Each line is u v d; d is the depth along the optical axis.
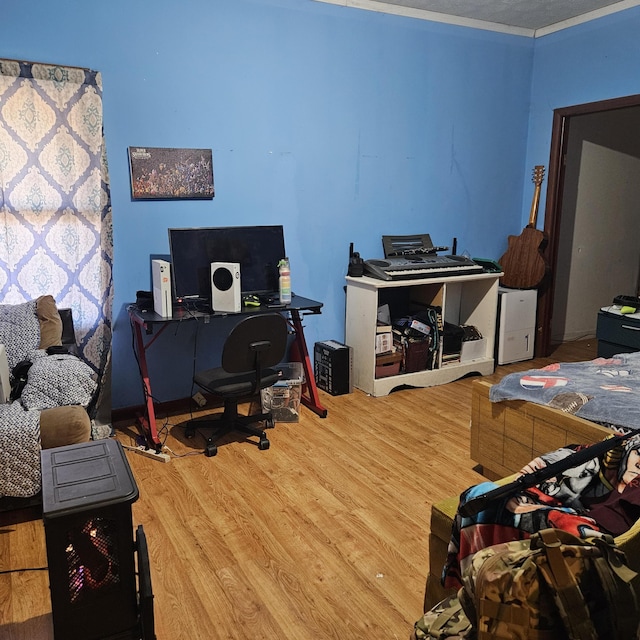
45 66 3.11
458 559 1.53
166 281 3.16
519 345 4.82
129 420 3.62
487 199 4.84
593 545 1.11
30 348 2.97
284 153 3.89
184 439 3.32
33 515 2.55
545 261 4.72
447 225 4.69
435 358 4.28
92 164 3.30
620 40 4.12
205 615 1.92
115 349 3.57
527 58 4.76
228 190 3.75
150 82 3.41
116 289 3.51
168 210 3.58
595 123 5.20
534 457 2.50
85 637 1.54
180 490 2.73
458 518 1.53
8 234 3.18
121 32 3.29
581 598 1.04
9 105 3.08
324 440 3.30
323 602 1.98
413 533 2.39
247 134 3.75
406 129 4.33
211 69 3.56
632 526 1.39
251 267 3.65
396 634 1.84
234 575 2.12
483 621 1.11
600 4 4.10
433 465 3.00
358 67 4.05
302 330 3.74
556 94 4.64
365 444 3.25
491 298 4.54
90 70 3.22
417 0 3.98
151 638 1.52
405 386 4.21
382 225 4.38
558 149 4.66
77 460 1.68
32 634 1.85
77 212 3.31
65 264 3.33
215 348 3.86
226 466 2.98
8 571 2.16
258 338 2.95
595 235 5.49
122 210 3.46
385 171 4.31
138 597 1.68
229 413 3.31
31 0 3.06
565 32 4.50
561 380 2.61
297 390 3.66
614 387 2.49
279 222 3.96
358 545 2.31
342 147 4.10
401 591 2.04
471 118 4.61
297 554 2.25
